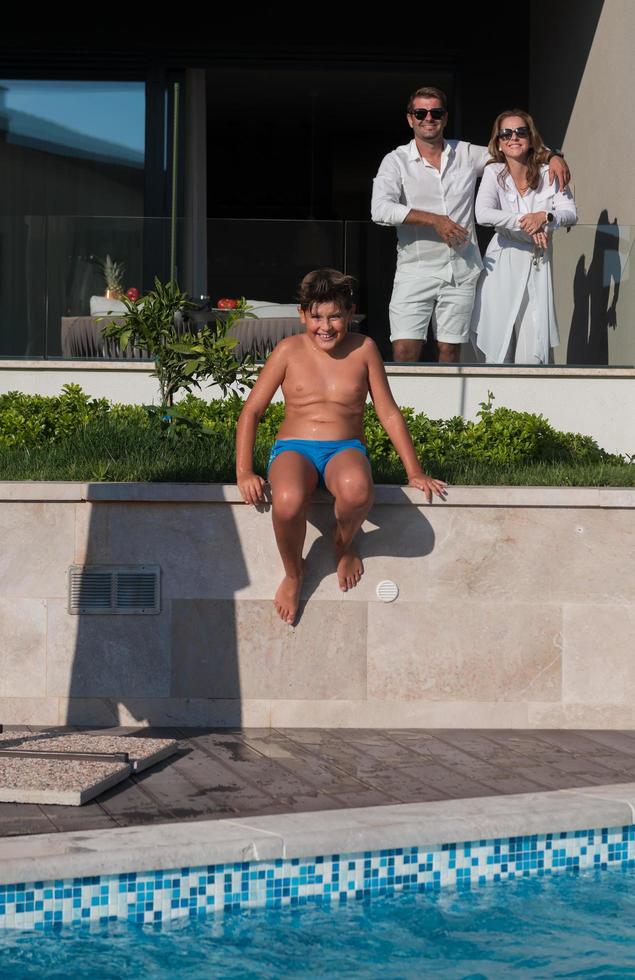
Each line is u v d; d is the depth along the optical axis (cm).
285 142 2717
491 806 752
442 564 985
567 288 1566
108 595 975
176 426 1185
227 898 684
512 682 994
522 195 1544
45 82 2125
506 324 1561
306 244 1561
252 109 2572
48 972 605
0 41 2103
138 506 973
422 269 1546
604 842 760
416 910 696
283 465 932
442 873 725
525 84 2148
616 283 1577
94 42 2105
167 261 1576
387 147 2733
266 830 699
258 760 877
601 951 643
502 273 1552
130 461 1110
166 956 627
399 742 941
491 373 1566
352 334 980
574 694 997
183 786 806
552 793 785
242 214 2725
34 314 1588
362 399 969
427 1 2122
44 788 764
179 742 930
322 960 627
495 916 689
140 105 2130
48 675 979
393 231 1559
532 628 991
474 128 2148
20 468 1097
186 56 2119
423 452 1291
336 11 2117
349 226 1559
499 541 987
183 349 1202
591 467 1255
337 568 979
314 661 985
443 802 761
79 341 1585
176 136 2130
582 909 700
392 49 2125
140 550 977
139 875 666
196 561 979
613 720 998
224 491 971
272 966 619
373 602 984
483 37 2134
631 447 1594
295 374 960
